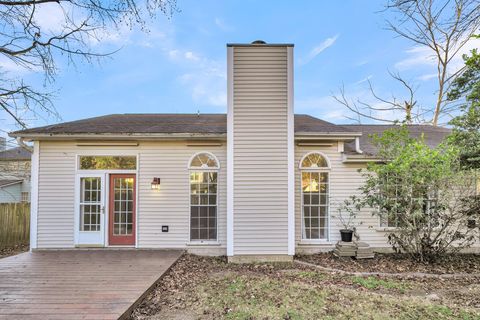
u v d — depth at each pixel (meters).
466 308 4.35
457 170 6.77
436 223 7.12
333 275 6.05
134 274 5.69
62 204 8.13
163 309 4.30
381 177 7.16
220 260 7.47
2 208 9.86
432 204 7.07
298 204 8.20
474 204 6.99
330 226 8.16
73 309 3.96
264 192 7.20
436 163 6.63
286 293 4.88
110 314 3.80
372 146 9.01
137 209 8.19
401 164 6.69
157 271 5.91
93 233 8.16
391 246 8.08
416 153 6.71
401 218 7.17
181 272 6.22
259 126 7.27
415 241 7.31
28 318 3.67
